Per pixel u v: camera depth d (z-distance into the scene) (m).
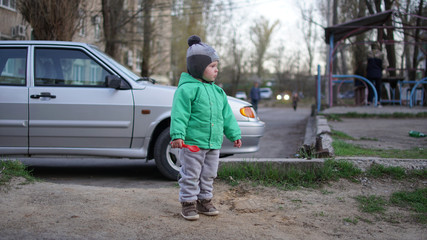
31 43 5.36
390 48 15.88
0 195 3.69
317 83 13.40
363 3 18.28
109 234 2.88
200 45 3.32
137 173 5.88
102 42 18.22
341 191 4.11
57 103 5.08
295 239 2.88
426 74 13.63
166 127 5.25
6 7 15.16
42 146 5.12
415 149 5.83
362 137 7.19
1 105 5.05
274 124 15.20
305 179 4.43
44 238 2.76
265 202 3.78
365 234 3.01
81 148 5.13
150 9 20.73
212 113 3.27
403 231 3.09
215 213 3.38
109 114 5.11
